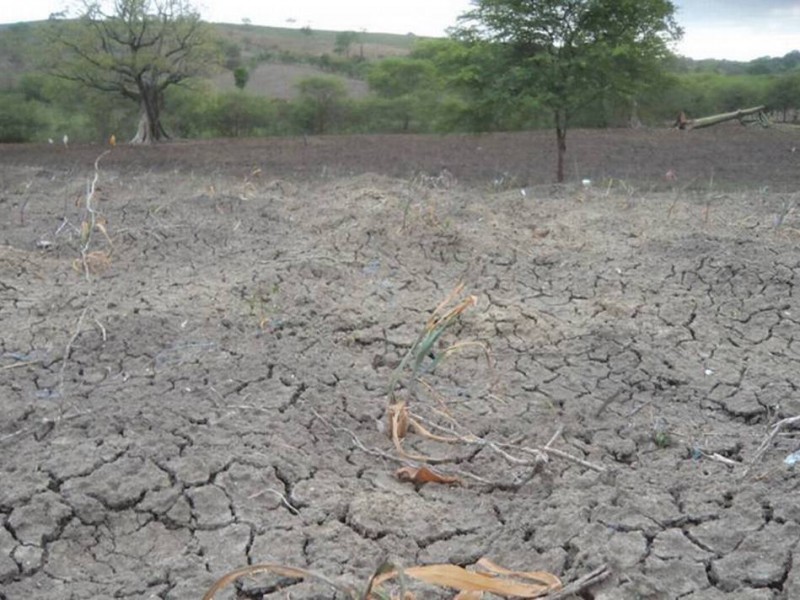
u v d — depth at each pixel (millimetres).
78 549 3764
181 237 8250
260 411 4844
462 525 3924
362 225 8297
